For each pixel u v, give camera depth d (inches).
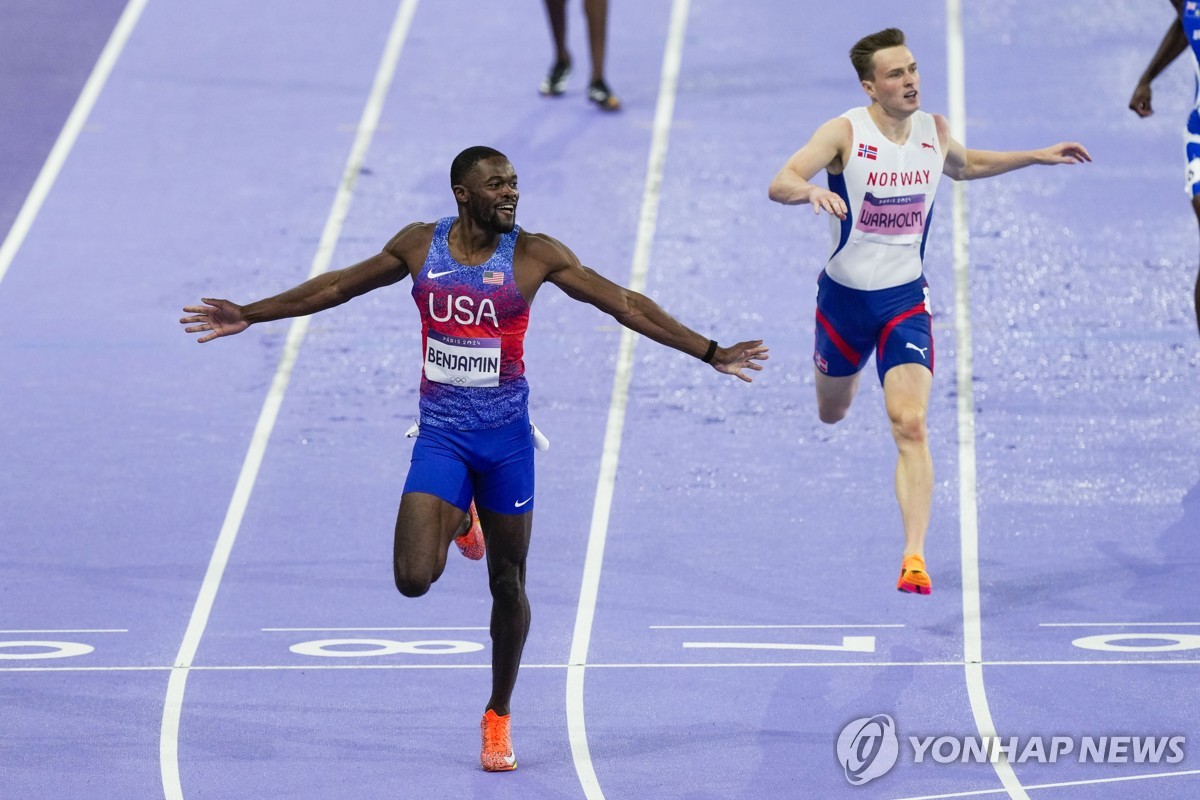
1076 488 1165.1
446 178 1545.3
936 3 1770.4
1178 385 1270.9
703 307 1378.0
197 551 1114.7
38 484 1187.3
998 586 1063.6
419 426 823.7
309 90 1678.2
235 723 934.4
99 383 1307.8
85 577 1085.1
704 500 1169.4
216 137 1612.9
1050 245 1435.8
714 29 1763.0
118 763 893.8
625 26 1777.8
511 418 813.9
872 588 1066.7
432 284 789.2
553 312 1400.1
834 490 1177.4
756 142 1583.4
